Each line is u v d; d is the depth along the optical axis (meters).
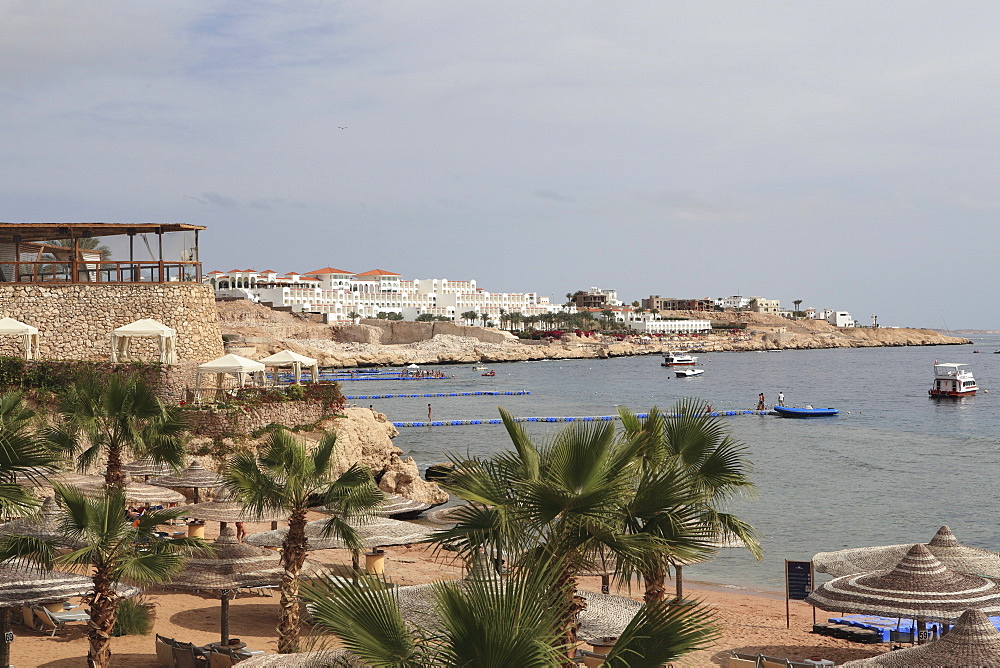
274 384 48.03
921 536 37.38
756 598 27.11
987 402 123.94
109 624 15.53
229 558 19.06
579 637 16.78
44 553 15.51
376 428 43.22
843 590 18.55
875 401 126.25
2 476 14.66
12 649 18.91
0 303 43.81
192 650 17.58
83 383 25.16
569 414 99.19
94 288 45.28
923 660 13.38
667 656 8.80
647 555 11.59
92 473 32.72
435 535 11.73
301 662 11.97
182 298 46.06
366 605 8.55
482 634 7.93
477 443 72.75
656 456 14.92
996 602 17.52
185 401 40.31
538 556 10.94
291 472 18.16
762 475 55.16
